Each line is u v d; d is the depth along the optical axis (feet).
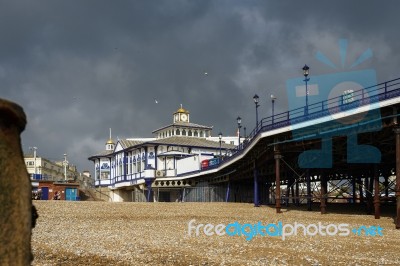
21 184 9.60
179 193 267.80
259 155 154.30
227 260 47.67
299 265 45.47
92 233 75.77
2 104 9.46
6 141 9.57
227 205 172.04
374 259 49.75
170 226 89.76
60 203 142.92
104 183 324.39
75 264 44.21
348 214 124.88
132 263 45.14
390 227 89.04
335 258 50.01
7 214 9.29
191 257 49.24
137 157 287.28
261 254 52.70
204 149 285.02
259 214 124.98
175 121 322.55
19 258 9.27
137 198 278.46
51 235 71.87
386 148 114.73
